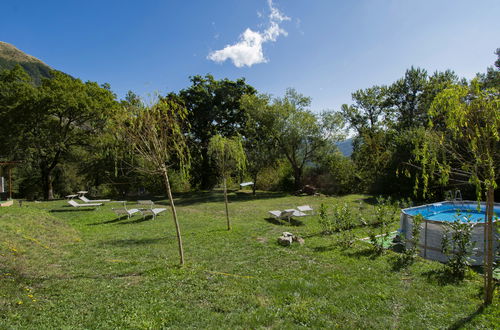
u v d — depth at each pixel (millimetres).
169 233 10250
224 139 10977
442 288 5094
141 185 27438
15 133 22359
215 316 4164
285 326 3893
